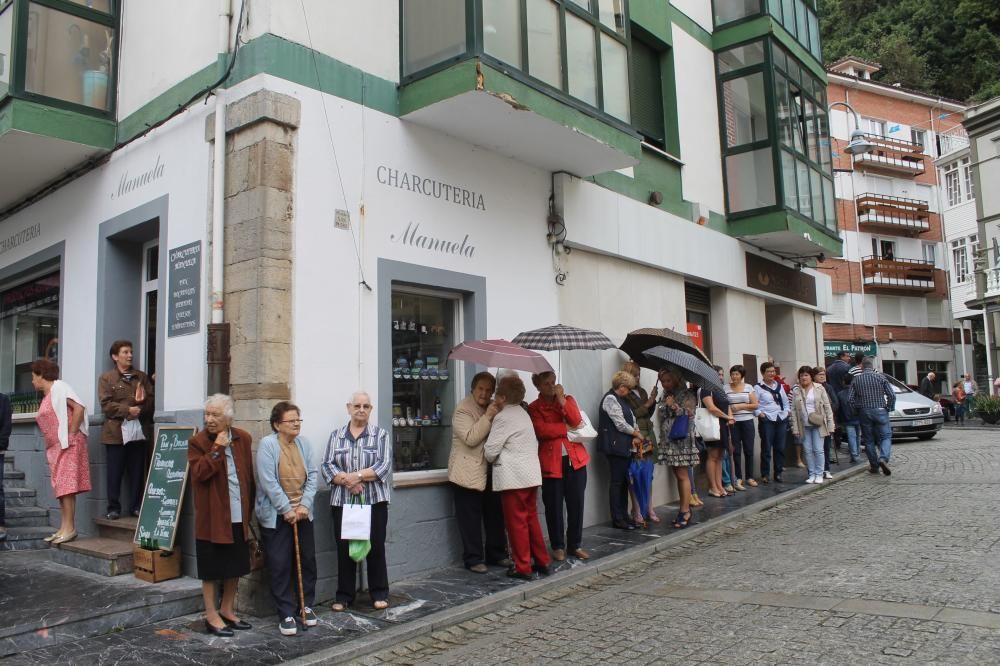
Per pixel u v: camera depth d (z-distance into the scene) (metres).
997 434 19.08
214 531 5.16
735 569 6.56
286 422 5.51
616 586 6.45
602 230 9.61
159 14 7.48
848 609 5.04
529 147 8.14
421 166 7.36
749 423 11.48
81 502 7.67
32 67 7.43
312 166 6.39
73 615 5.30
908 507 8.70
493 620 5.71
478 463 6.92
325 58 6.62
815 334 16.39
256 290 5.99
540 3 7.72
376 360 6.71
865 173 37.47
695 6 12.66
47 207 8.91
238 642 5.14
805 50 13.88
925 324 38.56
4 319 10.22
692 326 12.06
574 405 7.46
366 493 5.82
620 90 8.91
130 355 7.36
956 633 4.41
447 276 7.47
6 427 7.63
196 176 6.68
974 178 29.84
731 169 12.80
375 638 5.16
